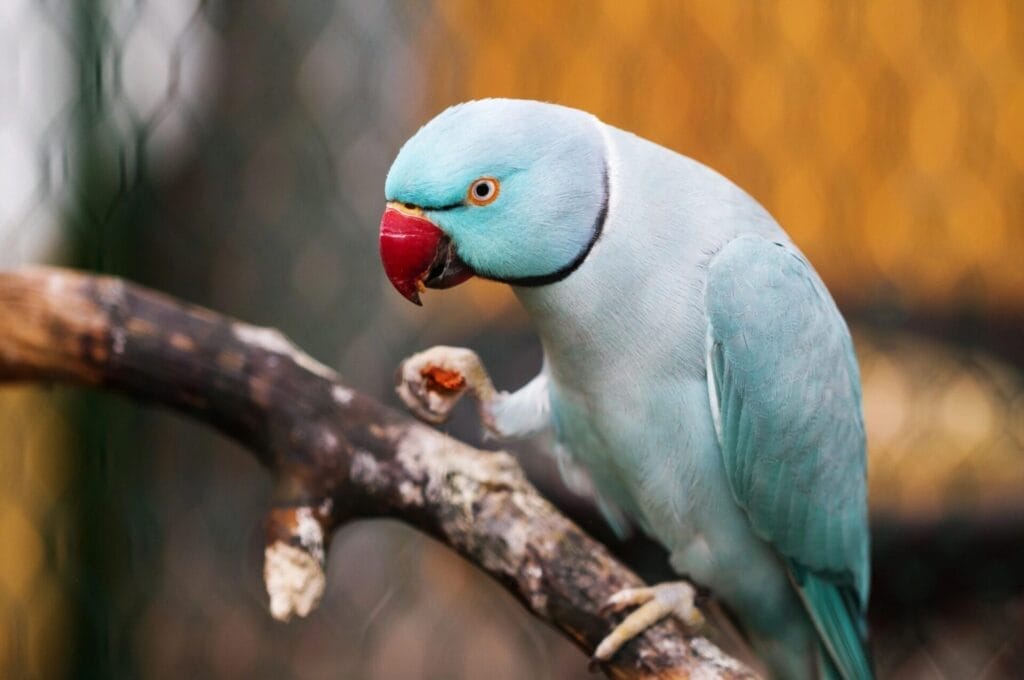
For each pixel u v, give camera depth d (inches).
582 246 138.9
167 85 293.7
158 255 333.7
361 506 150.1
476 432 242.1
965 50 349.4
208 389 157.2
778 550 156.4
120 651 333.4
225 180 345.4
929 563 288.4
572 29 329.7
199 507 352.8
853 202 352.2
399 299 346.6
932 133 351.6
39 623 322.7
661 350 143.3
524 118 137.6
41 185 285.9
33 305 161.9
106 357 160.6
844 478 156.0
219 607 352.5
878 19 345.1
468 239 138.9
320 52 343.9
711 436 148.1
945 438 307.7
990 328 353.4
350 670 351.9
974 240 356.5
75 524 323.9
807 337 149.2
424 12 336.2
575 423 154.7
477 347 327.0
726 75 338.6
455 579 353.4
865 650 168.4
